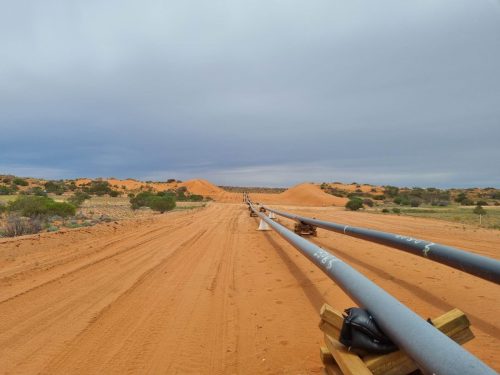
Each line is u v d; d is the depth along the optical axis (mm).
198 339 4910
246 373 3990
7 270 9305
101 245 13359
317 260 5777
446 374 1960
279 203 76750
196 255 11320
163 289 7402
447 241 13648
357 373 2525
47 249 12508
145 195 49219
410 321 2516
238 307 6191
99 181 146250
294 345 4613
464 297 6391
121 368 4164
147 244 13695
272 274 8547
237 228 19922
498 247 12055
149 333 5145
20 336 5137
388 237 8766
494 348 4348
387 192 120062
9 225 18328
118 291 7293
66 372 4094
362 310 3020
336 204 76688
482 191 149625
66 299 6809
